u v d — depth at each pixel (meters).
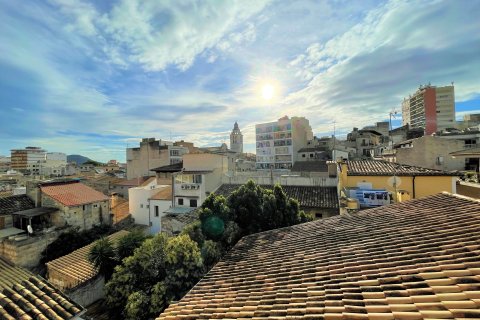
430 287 4.14
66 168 84.88
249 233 12.87
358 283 4.99
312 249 7.89
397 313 3.72
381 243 6.65
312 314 4.35
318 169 42.25
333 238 8.27
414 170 16.17
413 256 5.40
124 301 11.13
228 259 9.50
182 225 19.73
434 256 5.13
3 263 13.47
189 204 27.23
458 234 5.80
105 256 15.45
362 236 7.62
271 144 77.38
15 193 30.02
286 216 13.76
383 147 55.03
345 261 6.25
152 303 9.55
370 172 16.62
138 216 30.28
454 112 91.44
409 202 9.66
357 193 15.43
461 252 4.95
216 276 8.15
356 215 10.18
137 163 55.19
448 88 92.25
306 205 19.09
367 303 4.21
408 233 6.73
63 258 18.09
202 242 11.91
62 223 23.58
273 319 4.59
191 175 27.45
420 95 90.81
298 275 6.35
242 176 27.55
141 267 11.41
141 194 30.22
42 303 6.19
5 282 11.30
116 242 17.27
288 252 8.34
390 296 4.23
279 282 6.29
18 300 6.14
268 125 78.19
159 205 29.00
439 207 8.15
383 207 10.17
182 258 10.37
